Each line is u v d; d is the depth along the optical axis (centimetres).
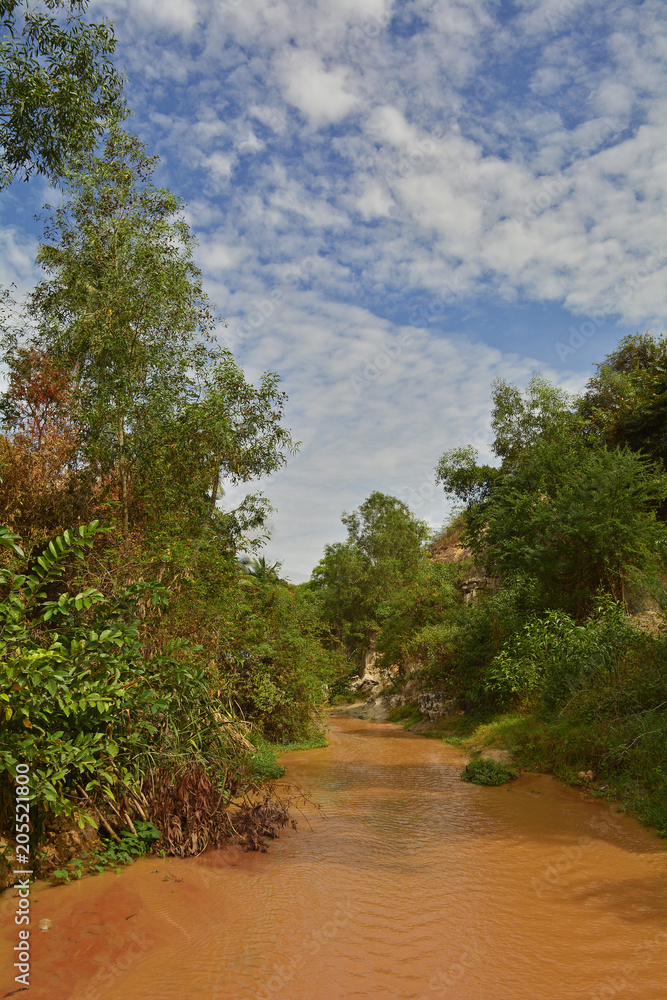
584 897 503
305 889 536
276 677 1611
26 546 914
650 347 2892
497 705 1661
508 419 2456
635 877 544
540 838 688
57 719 582
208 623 1062
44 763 553
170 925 456
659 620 1191
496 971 380
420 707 2256
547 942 421
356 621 4256
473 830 735
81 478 1059
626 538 1541
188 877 565
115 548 945
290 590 1827
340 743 1786
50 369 1086
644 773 830
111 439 1118
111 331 1098
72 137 959
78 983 368
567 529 1598
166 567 1007
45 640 603
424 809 860
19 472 973
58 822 606
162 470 1115
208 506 1295
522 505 1869
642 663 997
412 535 4469
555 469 1948
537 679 1388
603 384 2711
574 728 1045
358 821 792
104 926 447
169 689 743
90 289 1133
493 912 478
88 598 595
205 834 650
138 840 638
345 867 598
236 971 383
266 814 756
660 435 2252
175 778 696
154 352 1180
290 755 1515
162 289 1141
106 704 565
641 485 1620
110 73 970
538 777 1018
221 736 834
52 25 894
